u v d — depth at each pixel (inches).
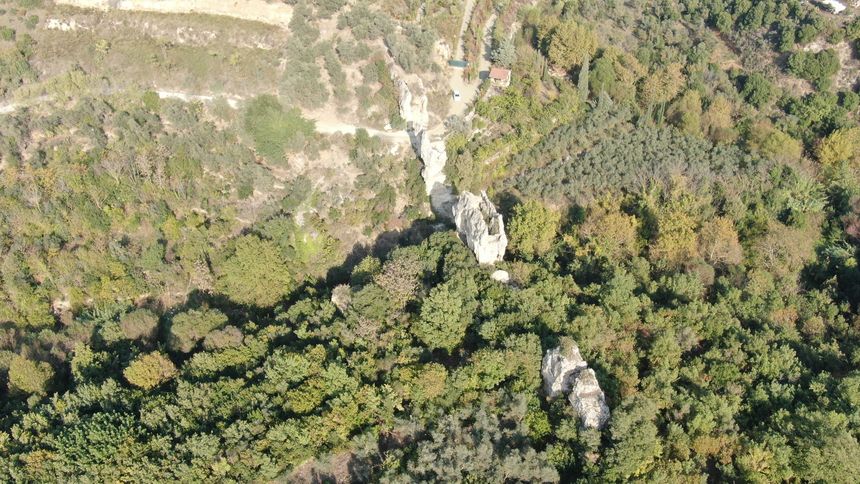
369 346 3526.1
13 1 5398.6
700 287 4003.4
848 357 3754.9
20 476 2987.2
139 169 4635.8
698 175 5162.4
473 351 3508.9
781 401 3289.9
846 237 4916.3
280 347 3558.1
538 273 3998.5
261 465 2994.6
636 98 5861.2
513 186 4985.2
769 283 4224.9
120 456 3041.3
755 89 6117.1
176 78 5098.4
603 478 2861.7
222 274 4357.8
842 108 6008.9
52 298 4237.2
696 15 7091.5
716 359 3494.1
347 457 3189.0
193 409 3260.3
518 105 5255.9
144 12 5374.0
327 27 5408.5
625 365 3373.5
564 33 5723.4
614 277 3882.9
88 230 4411.9
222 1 5447.8
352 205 4773.6
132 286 4242.1
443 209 4793.3
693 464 2928.2
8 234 4318.4
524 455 2938.0
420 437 3147.1
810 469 2950.3
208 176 4773.6
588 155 5177.2
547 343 3410.4
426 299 3592.5
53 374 3622.0
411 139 5044.3
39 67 5128.0
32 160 4574.3
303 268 4515.3
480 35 5935.0
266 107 4992.6
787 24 6501.0
